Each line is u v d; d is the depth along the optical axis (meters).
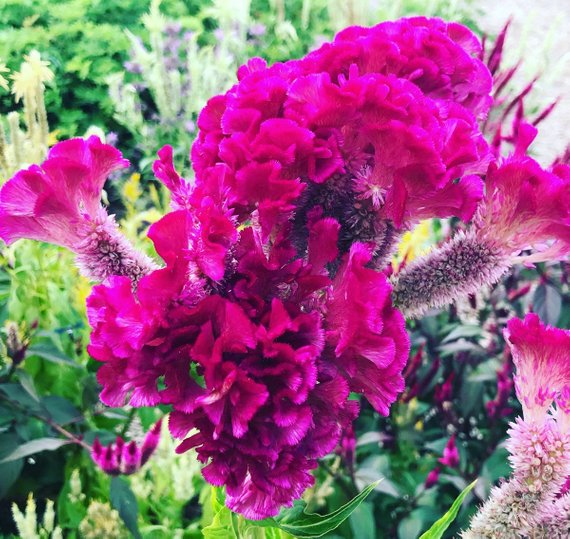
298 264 0.25
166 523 0.50
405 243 0.60
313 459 0.27
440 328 0.60
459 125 0.27
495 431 0.54
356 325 0.24
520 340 0.29
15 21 1.51
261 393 0.23
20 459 0.48
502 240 0.29
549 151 1.36
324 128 0.26
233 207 0.26
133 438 0.51
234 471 0.25
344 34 0.31
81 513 0.50
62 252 0.64
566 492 0.33
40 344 0.50
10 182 0.28
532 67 0.97
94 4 1.55
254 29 1.41
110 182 1.12
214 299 0.24
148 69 1.13
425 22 0.34
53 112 1.31
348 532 0.51
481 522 0.31
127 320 0.24
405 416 0.55
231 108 0.27
